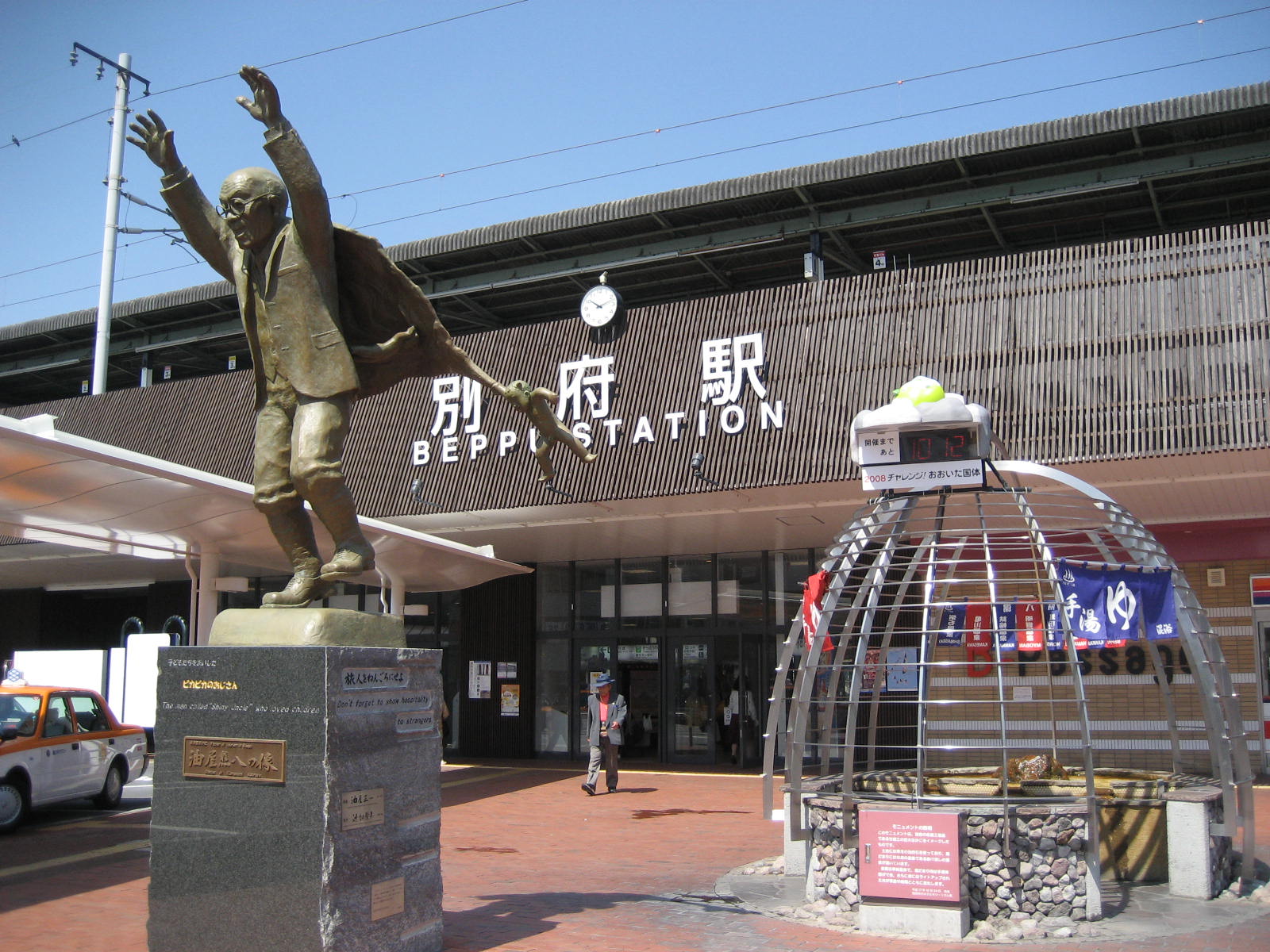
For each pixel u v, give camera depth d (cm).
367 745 601
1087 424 1345
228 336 2733
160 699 614
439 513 1709
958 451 829
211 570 1497
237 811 588
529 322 2709
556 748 2122
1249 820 862
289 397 657
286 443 655
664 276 2444
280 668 588
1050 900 752
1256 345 1295
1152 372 1334
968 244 2281
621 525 1767
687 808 1423
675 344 1608
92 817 1348
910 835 735
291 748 581
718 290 2528
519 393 674
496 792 1603
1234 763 881
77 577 2408
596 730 1585
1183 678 1602
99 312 2414
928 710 1733
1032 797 915
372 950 593
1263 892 835
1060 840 759
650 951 686
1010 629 844
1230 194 2039
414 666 645
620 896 852
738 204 2080
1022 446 1367
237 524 1352
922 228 2186
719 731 1991
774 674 1964
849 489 1495
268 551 1551
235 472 1970
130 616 2789
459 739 2172
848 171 1956
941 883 723
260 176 648
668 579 2070
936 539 861
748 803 1470
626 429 1600
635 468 1581
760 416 1523
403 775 628
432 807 652
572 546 1986
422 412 1775
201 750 601
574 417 1642
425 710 652
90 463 1020
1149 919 767
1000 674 783
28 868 989
